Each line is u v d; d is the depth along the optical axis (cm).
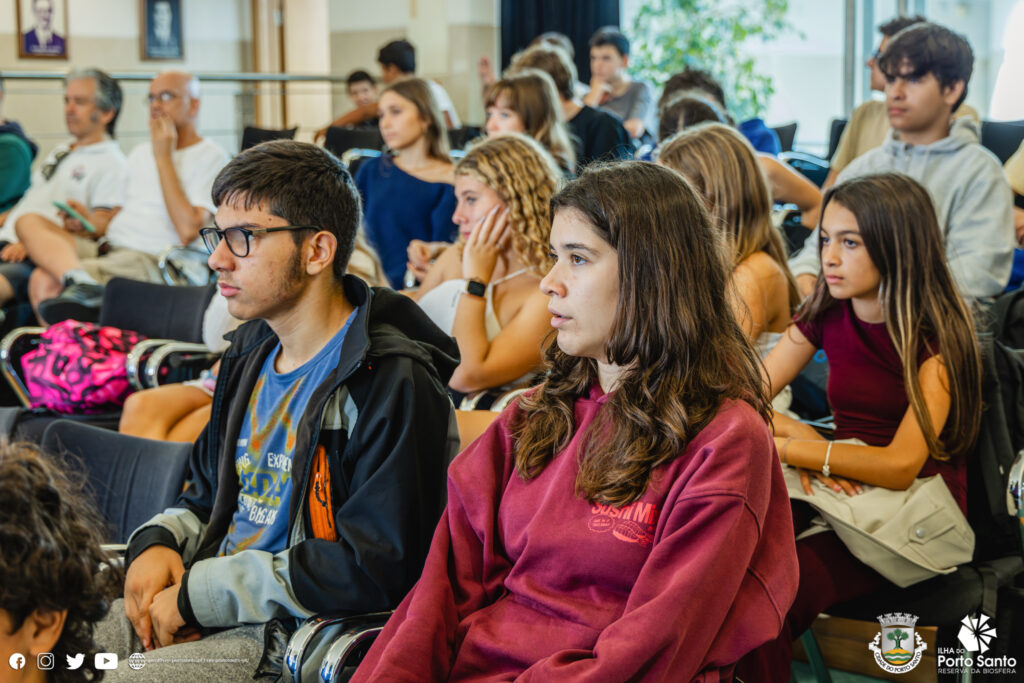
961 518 182
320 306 167
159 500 191
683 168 226
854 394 200
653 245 130
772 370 211
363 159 428
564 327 135
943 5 600
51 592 90
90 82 493
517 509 139
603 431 134
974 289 293
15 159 534
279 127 853
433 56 732
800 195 331
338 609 152
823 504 181
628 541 126
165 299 324
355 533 152
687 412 129
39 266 424
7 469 90
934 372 186
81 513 98
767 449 127
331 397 160
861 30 646
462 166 235
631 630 116
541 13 736
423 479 158
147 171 456
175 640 161
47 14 808
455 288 244
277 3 916
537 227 231
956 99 314
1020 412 191
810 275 305
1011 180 350
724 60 690
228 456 173
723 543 119
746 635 121
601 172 135
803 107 681
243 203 160
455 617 138
